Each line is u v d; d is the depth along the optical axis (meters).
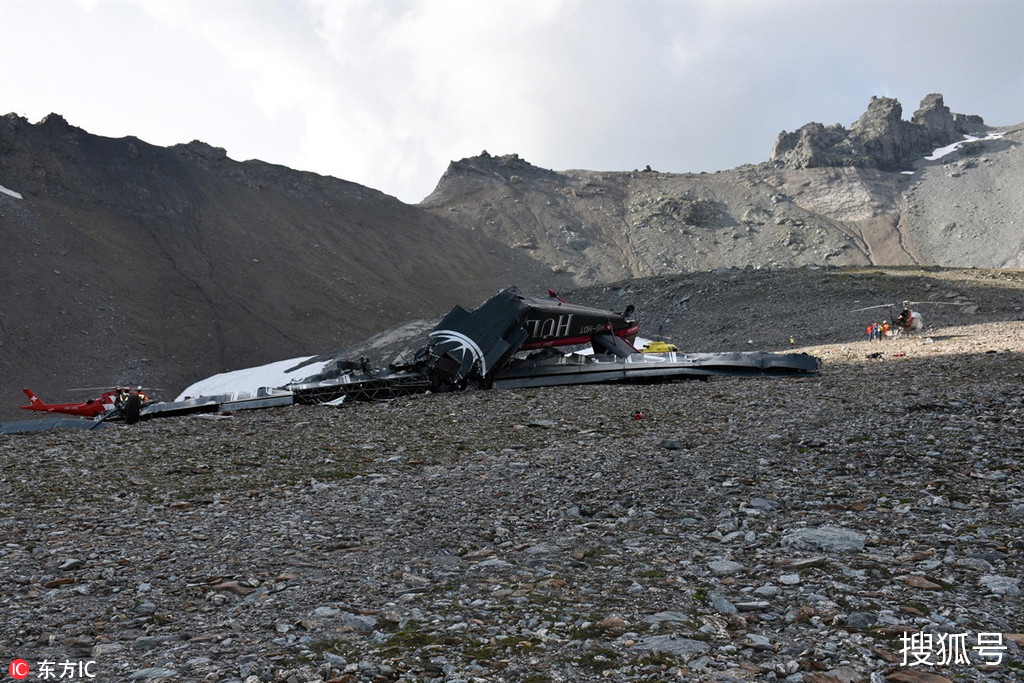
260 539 8.18
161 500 10.35
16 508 10.02
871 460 10.45
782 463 10.68
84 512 9.72
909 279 84.88
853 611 5.48
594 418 16.30
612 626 5.29
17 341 164.12
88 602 6.31
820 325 68.62
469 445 14.01
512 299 26.22
